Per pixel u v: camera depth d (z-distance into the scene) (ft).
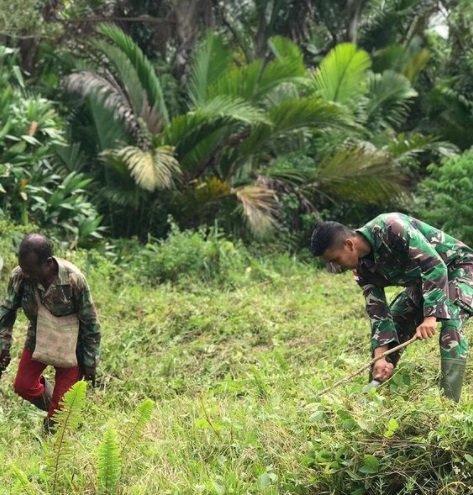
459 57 66.80
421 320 17.10
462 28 66.80
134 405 21.90
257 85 49.01
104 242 41.55
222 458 14.53
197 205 47.19
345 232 15.66
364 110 56.39
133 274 38.29
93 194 47.70
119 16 58.75
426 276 15.33
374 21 72.13
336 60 52.80
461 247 16.38
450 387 15.75
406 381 16.12
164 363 25.11
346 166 48.49
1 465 15.88
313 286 37.70
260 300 32.89
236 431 15.58
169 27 57.57
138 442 15.42
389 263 15.89
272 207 46.83
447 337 15.83
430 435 12.91
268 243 47.29
